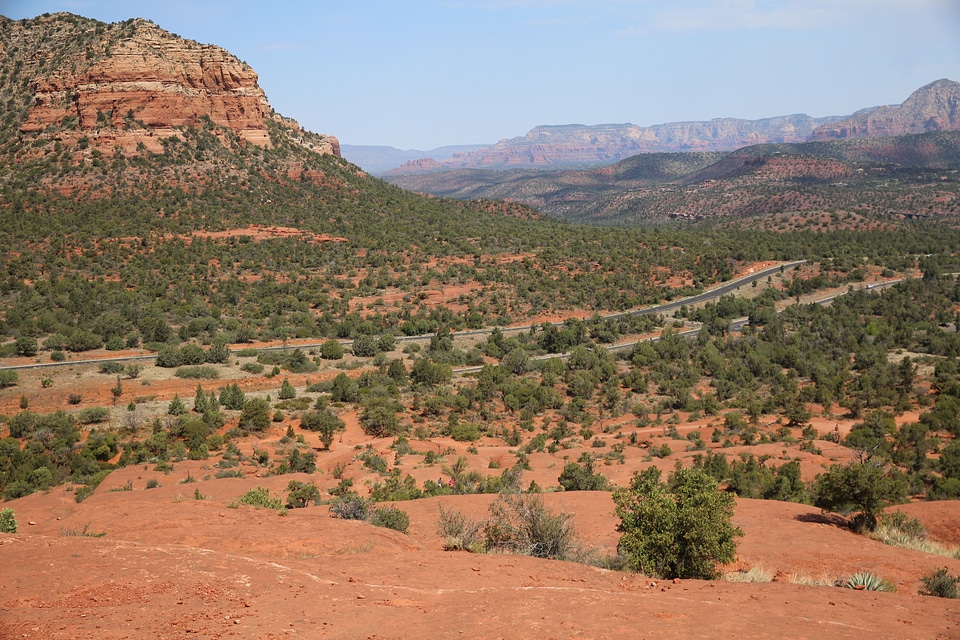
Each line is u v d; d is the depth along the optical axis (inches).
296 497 1466.5
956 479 1824.6
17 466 2268.7
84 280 4677.7
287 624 407.8
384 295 5393.7
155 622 402.3
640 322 5032.0
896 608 467.2
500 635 390.0
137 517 807.1
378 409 2908.5
